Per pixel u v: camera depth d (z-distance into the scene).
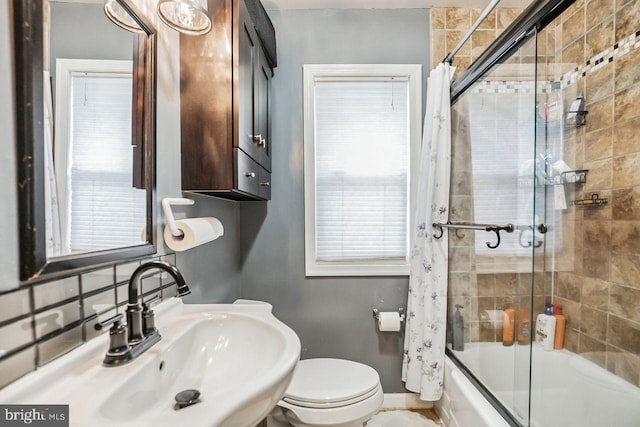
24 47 0.50
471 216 1.63
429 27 1.80
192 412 0.50
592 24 1.48
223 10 1.06
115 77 0.75
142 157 0.85
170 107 1.03
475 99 1.58
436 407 1.75
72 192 0.61
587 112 1.50
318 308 1.83
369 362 1.83
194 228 0.98
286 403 1.27
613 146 1.39
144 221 0.86
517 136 1.56
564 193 1.59
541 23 1.24
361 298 1.83
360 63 1.81
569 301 1.55
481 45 1.80
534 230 1.58
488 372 1.48
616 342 1.36
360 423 1.31
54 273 0.55
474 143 1.60
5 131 0.49
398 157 1.85
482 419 1.22
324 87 1.83
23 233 0.50
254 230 1.83
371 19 1.80
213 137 1.07
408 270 1.82
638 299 1.28
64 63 0.60
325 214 1.86
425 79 1.81
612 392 1.33
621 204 1.36
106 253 0.69
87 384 0.56
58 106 0.58
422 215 1.69
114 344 0.64
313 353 1.83
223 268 1.57
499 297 1.51
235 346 0.92
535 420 1.26
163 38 0.99
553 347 1.56
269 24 1.59
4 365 0.49
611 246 1.39
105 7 0.72
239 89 1.07
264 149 1.53
